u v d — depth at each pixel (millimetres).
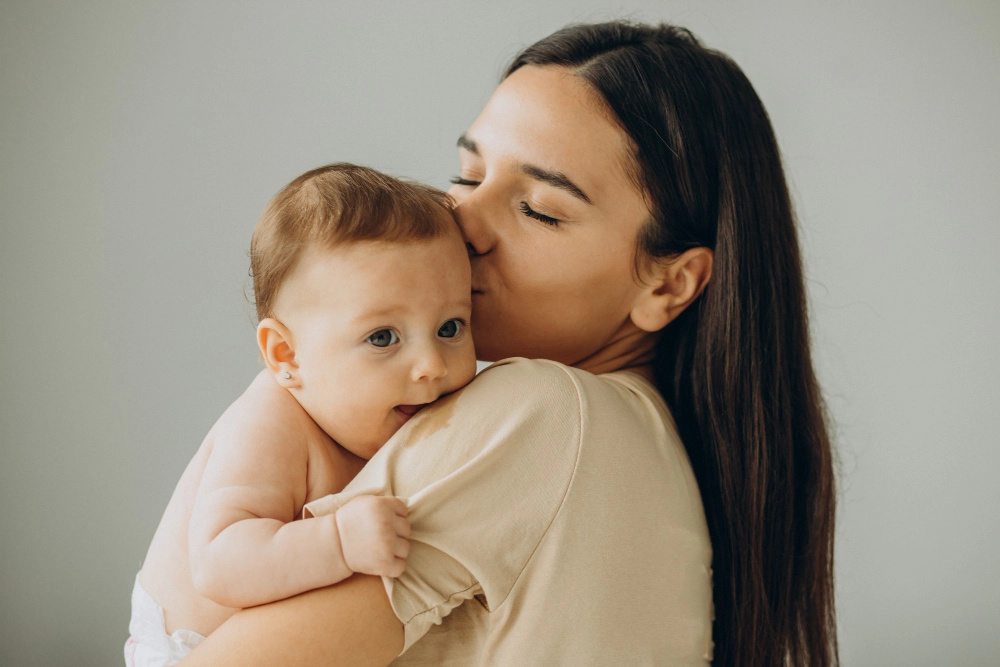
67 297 2271
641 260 1032
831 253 2375
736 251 1054
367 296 833
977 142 2336
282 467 820
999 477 2383
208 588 748
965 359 2375
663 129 1013
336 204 854
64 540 2297
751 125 1088
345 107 2287
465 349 892
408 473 782
